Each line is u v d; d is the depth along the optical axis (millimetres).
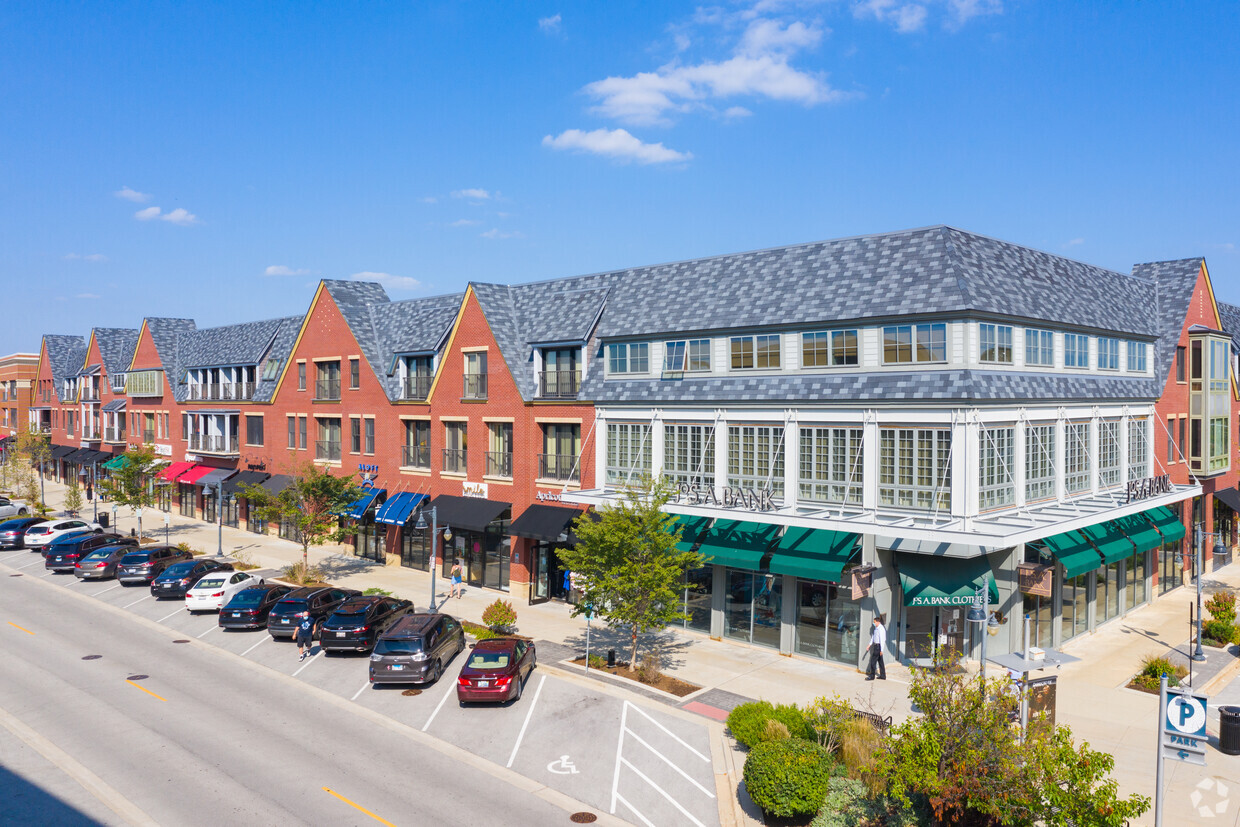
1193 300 39312
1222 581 39656
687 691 24641
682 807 17438
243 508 56656
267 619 31422
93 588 39594
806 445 28250
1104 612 32219
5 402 98438
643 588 25812
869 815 15938
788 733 18969
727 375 30891
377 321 49125
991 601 25156
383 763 19484
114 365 75312
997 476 25688
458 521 38375
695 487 30312
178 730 21406
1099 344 32312
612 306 35656
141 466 53750
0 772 18672
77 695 24031
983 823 14922
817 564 26656
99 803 17188
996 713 14555
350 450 48000
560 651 28672
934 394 24797
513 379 37500
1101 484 31906
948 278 25750
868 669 25891
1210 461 39188
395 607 30625
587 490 34438
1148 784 18438
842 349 27766
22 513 64062
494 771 19125
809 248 30891
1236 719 19984
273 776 18625
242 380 58844
